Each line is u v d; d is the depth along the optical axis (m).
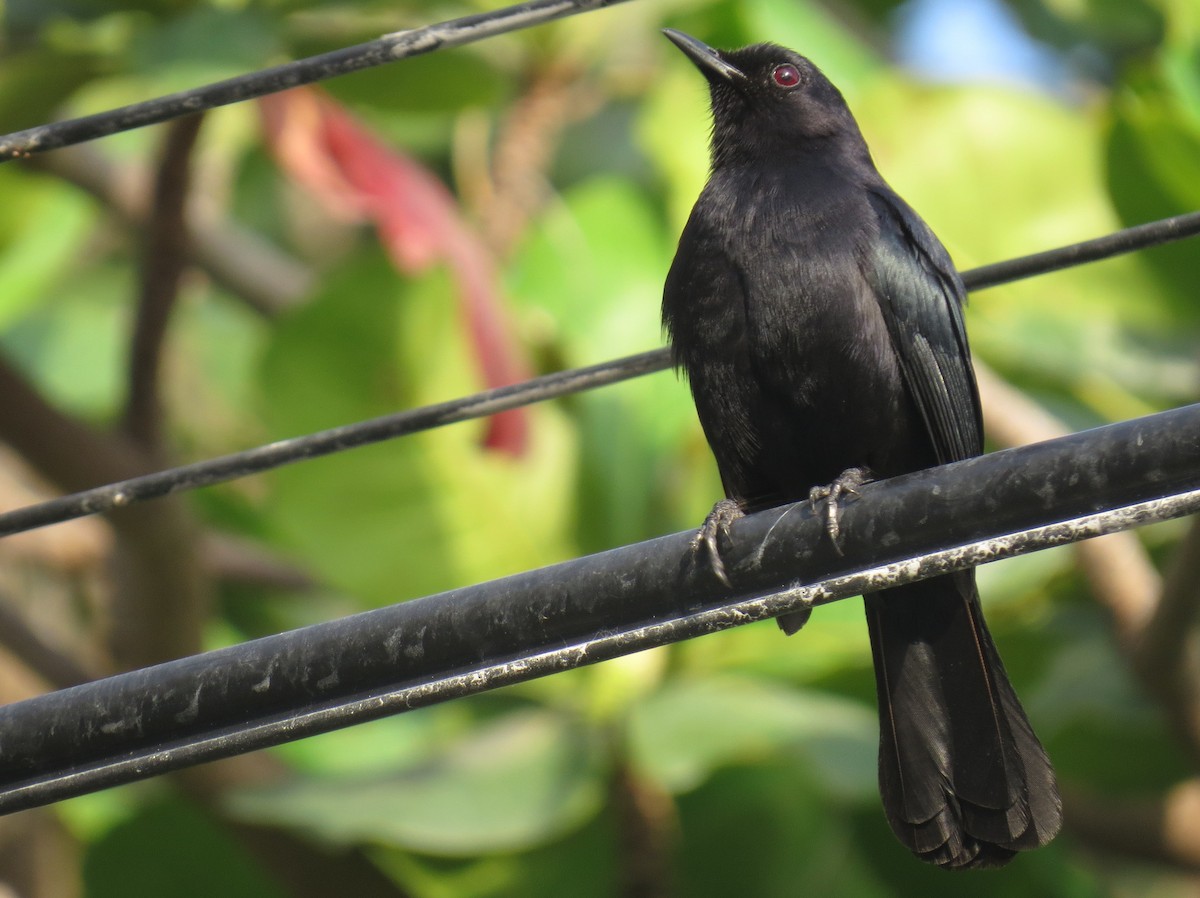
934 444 8.89
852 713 10.93
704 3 13.58
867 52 15.14
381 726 13.25
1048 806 7.91
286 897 12.16
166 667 6.62
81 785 6.65
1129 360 12.92
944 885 11.63
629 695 10.88
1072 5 15.41
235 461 8.12
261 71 7.31
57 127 7.32
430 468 10.91
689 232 9.01
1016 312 12.88
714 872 11.57
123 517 11.48
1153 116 11.47
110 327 16.23
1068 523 6.19
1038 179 12.86
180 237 11.23
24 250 13.89
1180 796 12.09
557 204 12.59
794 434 8.93
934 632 8.21
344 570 11.05
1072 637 12.27
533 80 13.42
